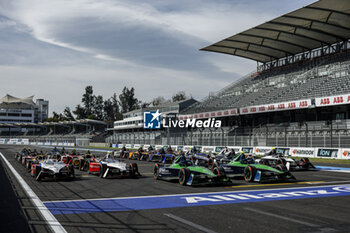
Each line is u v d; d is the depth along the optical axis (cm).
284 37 4125
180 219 736
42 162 1631
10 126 13312
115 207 872
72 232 637
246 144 3728
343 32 3781
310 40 4178
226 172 1511
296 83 4347
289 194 1084
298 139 3256
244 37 4178
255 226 678
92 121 9494
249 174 1435
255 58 5262
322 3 2967
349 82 3422
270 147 3334
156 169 1531
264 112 4159
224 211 819
